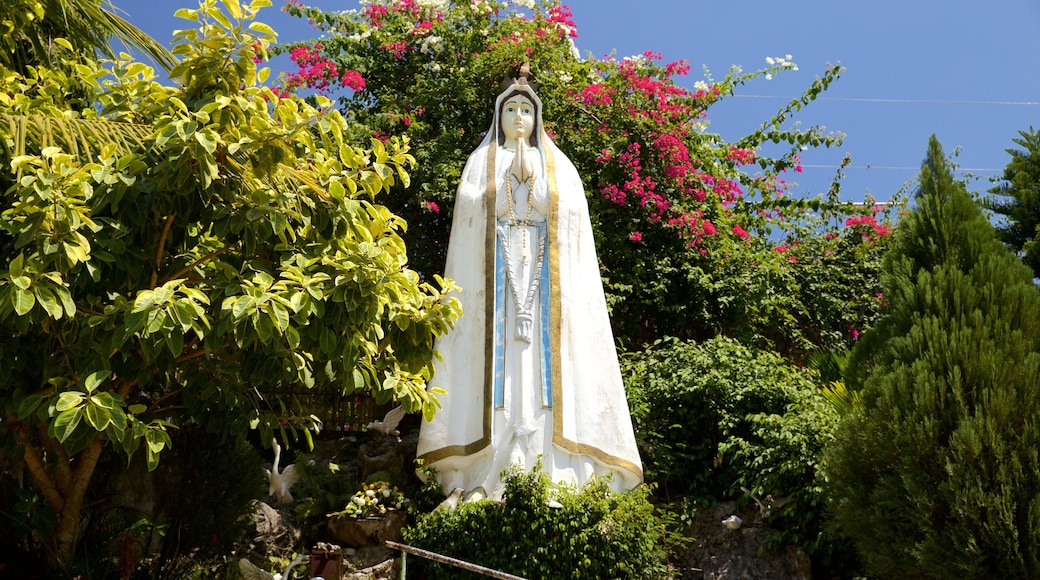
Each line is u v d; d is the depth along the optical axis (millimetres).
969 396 7531
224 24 6852
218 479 9047
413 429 12523
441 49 13719
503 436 9695
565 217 10484
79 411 5770
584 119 13516
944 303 7992
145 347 6129
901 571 7500
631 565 8891
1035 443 7223
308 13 14359
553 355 9898
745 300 13156
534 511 8898
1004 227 13195
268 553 9891
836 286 14617
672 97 13945
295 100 7383
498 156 10828
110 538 8539
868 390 7996
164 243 7000
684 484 10664
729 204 15258
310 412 11797
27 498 7559
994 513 7043
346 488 10352
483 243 10320
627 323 13023
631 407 10789
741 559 9445
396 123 13016
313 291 6445
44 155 6066
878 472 7715
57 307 5812
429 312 7426
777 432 9844
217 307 6625
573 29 13953
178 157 6348
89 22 8680
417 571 9188
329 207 7047
